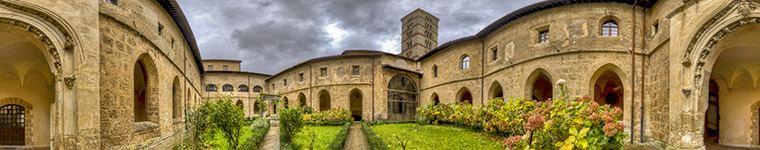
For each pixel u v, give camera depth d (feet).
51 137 22.88
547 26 46.57
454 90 70.44
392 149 31.32
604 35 42.24
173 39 44.16
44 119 36.29
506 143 17.01
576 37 42.80
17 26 21.30
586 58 41.88
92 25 24.39
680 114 28.71
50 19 22.11
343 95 86.43
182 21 44.42
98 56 24.71
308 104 94.38
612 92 57.82
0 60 30.40
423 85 88.94
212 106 28.37
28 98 35.70
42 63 31.81
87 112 23.38
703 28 26.61
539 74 48.88
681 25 29.14
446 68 74.54
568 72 42.70
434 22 182.19
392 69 86.22
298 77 101.76
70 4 23.16
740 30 25.11
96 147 23.95
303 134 46.93
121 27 28.63
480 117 44.68
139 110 45.50
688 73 28.07
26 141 35.83
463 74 67.77
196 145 27.89
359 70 86.48
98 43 24.80
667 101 32.89
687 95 27.91
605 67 41.50
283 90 112.16
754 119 35.70
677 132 29.17
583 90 41.47
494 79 58.08
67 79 22.59
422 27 171.42
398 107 86.38
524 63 49.44
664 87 33.86
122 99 28.43
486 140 37.58
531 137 16.72
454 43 69.72
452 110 61.00
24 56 30.01
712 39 26.27
